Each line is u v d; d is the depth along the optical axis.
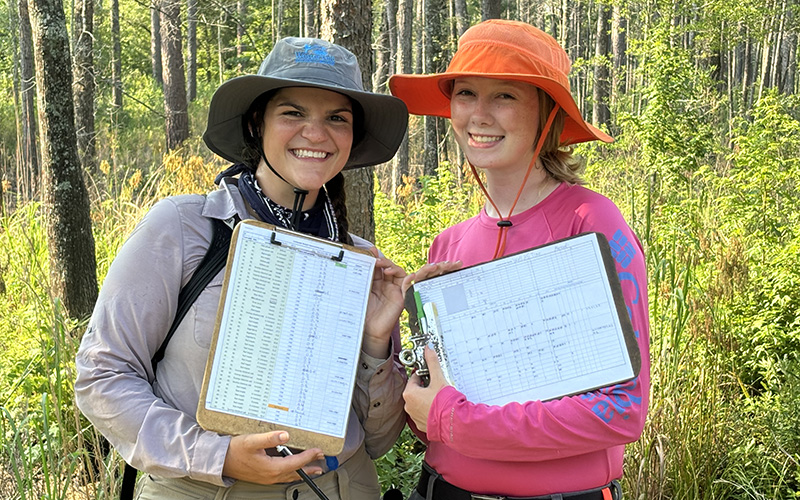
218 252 1.89
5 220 7.53
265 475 1.74
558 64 2.01
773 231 6.21
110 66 23.77
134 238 1.88
